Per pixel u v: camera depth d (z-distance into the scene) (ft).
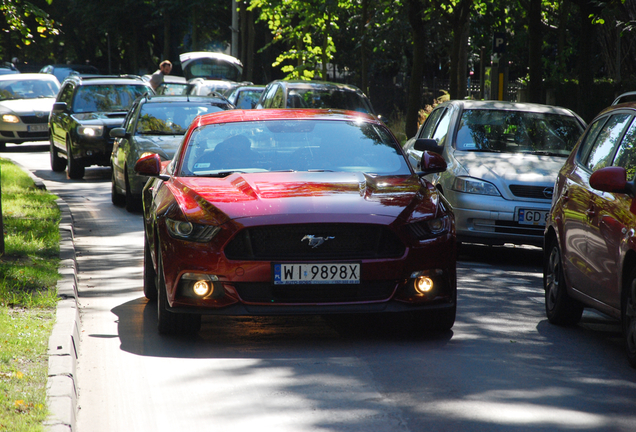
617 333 55.31
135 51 472.85
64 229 89.86
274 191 51.88
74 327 51.06
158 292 52.42
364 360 47.60
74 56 604.08
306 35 228.22
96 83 159.84
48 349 45.93
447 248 51.08
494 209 79.25
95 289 68.03
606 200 49.85
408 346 50.65
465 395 41.50
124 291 67.15
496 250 91.61
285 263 48.67
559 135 88.84
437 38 242.58
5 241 78.59
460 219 80.69
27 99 221.25
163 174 60.03
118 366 46.65
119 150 117.80
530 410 39.40
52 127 166.81
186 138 61.21
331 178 54.95
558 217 57.41
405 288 49.98
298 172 56.59
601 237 49.80
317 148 59.52
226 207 50.19
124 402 41.04
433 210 51.78
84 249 86.48
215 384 43.47
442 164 60.18
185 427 37.76
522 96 164.35
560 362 47.70
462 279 73.41
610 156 53.06
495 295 66.74
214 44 471.62
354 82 325.83
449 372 45.34
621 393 42.06
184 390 42.63
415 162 92.17
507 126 89.35
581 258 52.90
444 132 91.09
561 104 167.73
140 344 51.11
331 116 63.57
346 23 262.88
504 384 43.32
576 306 56.18
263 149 59.21
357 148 59.93
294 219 48.80
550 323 57.82
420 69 160.15
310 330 54.54
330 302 49.14
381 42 224.12
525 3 170.71
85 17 468.75
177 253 49.96
